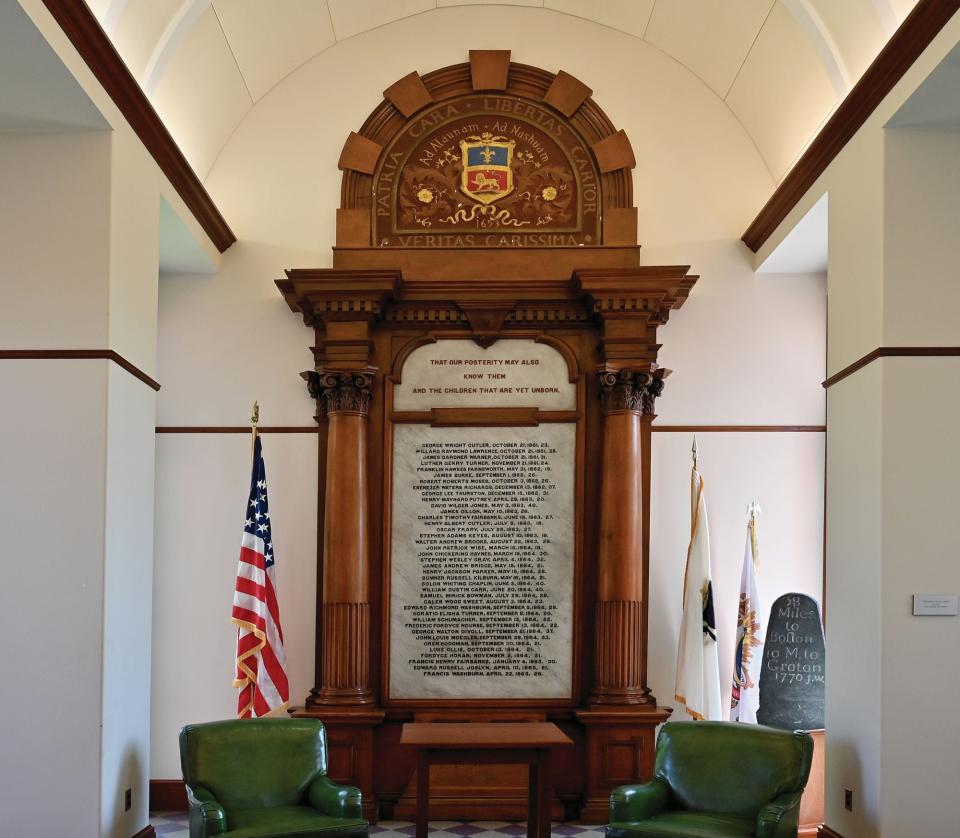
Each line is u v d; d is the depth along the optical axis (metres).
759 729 5.90
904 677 5.47
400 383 7.75
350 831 5.55
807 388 7.88
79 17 5.13
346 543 7.43
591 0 7.93
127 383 5.91
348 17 7.93
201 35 6.89
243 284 7.98
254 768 5.90
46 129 5.75
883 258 5.67
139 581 6.07
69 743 5.46
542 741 5.80
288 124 8.09
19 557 5.54
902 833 5.40
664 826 5.46
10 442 5.59
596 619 7.51
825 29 6.42
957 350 5.61
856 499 5.92
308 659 7.68
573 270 7.49
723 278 7.95
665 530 7.77
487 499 7.68
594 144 8.02
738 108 7.97
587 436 7.71
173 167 6.63
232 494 7.81
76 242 5.71
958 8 4.91
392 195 8.00
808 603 7.06
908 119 5.62
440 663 7.59
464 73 8.09
